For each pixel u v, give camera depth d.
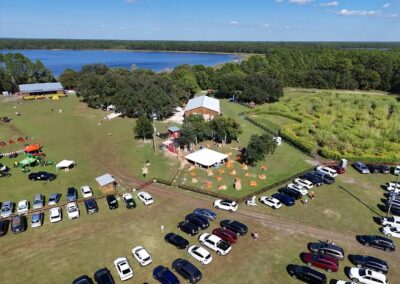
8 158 75.62
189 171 66.94
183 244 43.25
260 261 41.38
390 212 52.69
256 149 68.69
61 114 116.56
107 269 38.91
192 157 70.19
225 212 52.69
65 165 68.25
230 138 85.75
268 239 45.88
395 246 44.88
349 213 52.75
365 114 106.38
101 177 61.12
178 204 55.25
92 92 125.88
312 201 56.38
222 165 70.38
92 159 74.81
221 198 56.75
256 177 65.00
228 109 124.19
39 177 63.75
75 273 39.28
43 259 41.81
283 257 42.12
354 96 134.62
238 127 83.31
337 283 36.78
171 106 110.44
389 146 79.50
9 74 160.75
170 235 45.12
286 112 113.50
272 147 70.44
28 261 41.53
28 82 170.38
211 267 40.28
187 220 49.22
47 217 51.47
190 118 88.50
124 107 108.38
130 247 43.91
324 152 75.69
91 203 53.19
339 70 176.75
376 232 47.91
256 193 58.16
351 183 63.44
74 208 51.62
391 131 90.69
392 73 160.88
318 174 64.06
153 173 66.56
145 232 47.25
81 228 48.50
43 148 82.12
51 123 104.94
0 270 39.97
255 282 37.81
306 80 175.00
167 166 69.94
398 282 38.28
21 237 46.44
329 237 46.50
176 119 109.44
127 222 49.88
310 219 50.91
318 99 128.75
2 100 140.50
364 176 66.81
